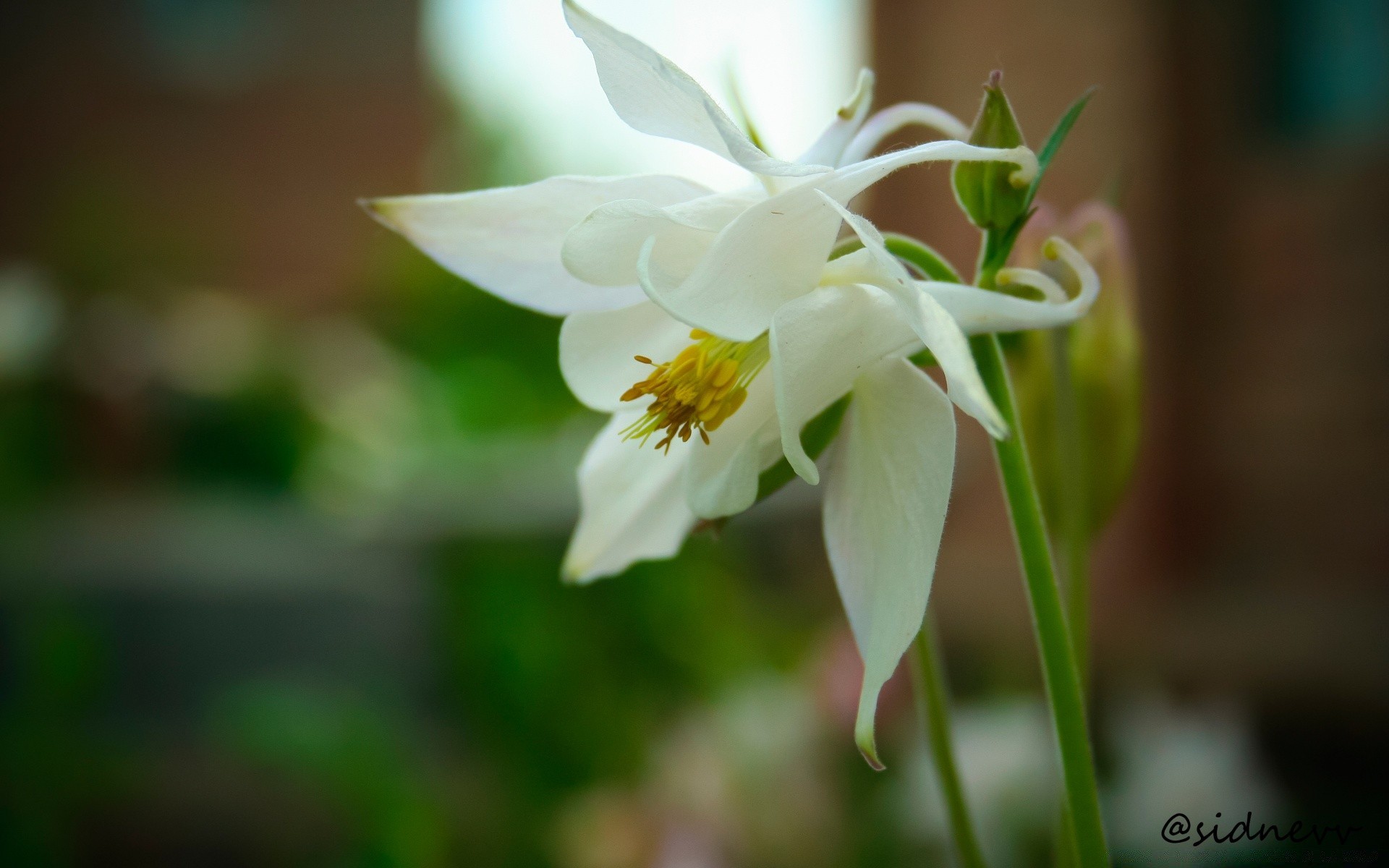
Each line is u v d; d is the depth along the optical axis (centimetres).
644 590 53
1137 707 36
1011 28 71
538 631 51
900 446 16
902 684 31
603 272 16
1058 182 70
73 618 47
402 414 91
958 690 51
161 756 43
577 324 17
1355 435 67
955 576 71
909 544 15
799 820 31
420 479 72
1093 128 69
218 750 43
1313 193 68
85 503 69
